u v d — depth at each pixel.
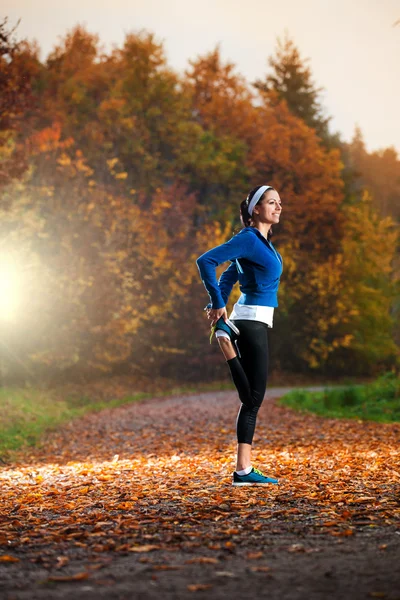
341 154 67.38
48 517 5.07
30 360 26.25
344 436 11.75
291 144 48.66
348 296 49.25
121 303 29.78
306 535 4.04
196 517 4.62
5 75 17.95
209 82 48.41
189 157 42.75
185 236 39.22
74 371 29.61
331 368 49.69
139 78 42.84
